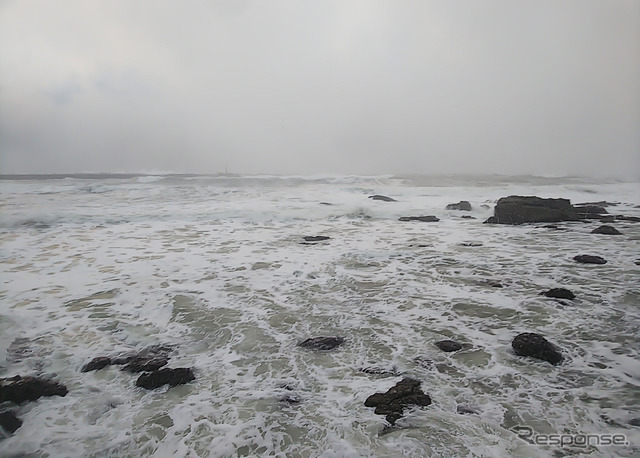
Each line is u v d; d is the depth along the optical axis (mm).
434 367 4664
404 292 7203
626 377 4395
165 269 8664
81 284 7652
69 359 4895
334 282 7781
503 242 11188
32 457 3332
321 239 11547
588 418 3721
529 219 14344
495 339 5348
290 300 6855
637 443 3385
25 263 9070
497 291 7184
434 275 8172
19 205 17297
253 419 3791
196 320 6047
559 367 4621
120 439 3551
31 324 5867
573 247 10492
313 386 4312
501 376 4449
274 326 5840
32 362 4809
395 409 3857
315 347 5168
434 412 3830
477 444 3396
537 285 7453
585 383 4293
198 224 13969
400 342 5305
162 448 3447
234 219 14828
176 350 5145
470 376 4461
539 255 9648
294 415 3832
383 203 18484
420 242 11234
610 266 8602
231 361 4859
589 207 16375
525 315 6105
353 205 17562
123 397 4148
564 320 5895
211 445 3471
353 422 3707
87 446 3467
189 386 4332
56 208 16406
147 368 4668
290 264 9039
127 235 12156
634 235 11984
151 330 5727
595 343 5188
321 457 3320
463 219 15281
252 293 7191
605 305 6422
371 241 11391
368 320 6020
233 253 10047
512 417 3750
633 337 5340
